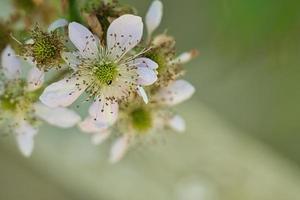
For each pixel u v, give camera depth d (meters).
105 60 0.25
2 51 0.27
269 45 0.29
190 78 0.38
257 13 0.28
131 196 0.42
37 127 0.27
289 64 0.30
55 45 0.24
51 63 0.24
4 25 0.27
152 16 0.26
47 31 0.25
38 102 0.27
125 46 0.24
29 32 0.25
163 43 0.25
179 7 0.36
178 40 0.36
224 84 0.40
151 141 0.28
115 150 0.28
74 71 0.25
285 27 0.28
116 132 0.28
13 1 0.27
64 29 0.25
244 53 0.29
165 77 0.25
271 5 0.28
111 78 0.25
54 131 0.42
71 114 0.27
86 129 0.25
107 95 0.25
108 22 0.25
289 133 0.41
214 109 0.42
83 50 0.24
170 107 0.28
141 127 0.28
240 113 0.42
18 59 0.27
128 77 0.25
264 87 0.39
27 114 0.27
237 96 0.41
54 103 0.25
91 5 0.25
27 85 0.27
